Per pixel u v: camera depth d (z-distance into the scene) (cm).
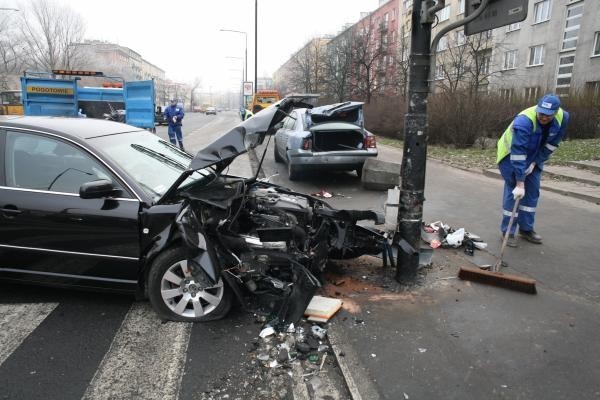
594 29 2505
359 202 825
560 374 300
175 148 509
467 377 297
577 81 2636
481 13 365
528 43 3041
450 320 370
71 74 1698
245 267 367
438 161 1348
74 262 377
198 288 363
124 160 396
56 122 420
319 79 4084
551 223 650
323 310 374
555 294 420
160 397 279
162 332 353
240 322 369
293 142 972
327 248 428
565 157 1220
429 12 368
